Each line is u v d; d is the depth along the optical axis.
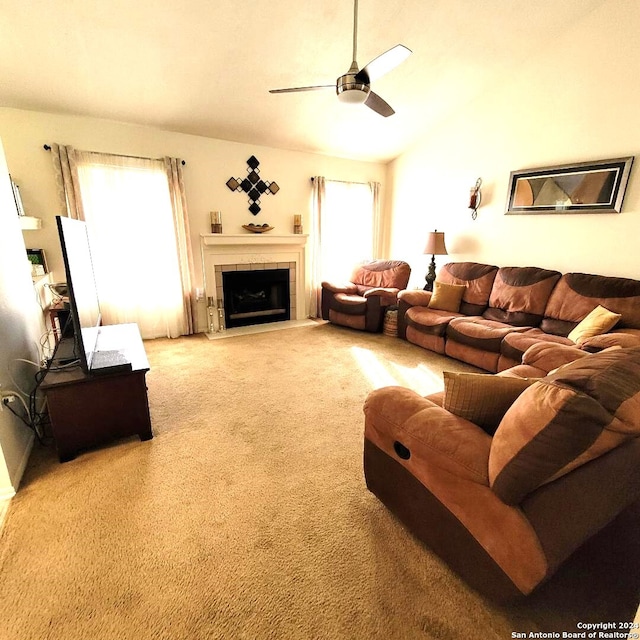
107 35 2.51
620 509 0.96
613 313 2.66
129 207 3.76
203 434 2.20
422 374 3.17
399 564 1.34
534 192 3.61
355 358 3.58
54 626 1.12
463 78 3.64
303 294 5.20
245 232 4.60
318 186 4.88
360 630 1.12
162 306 4.17
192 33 2.59
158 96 3.26
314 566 1.33
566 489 0.95
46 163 3.37
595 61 3.03
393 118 4.19
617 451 0.94
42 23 2.34
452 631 1.12
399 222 5.44
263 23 2.57
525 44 3.26
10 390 1.86
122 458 1.96
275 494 1.70
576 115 3.23
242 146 4.36
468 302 3.90
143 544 1.42
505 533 1.03
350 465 1.92
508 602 1.10
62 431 1.88
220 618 1.15
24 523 1.52
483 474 1.09
